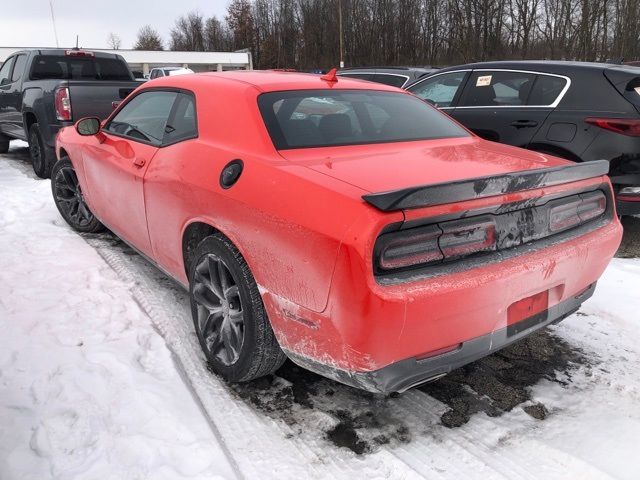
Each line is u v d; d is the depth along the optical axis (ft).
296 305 7.32
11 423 7.84
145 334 10.51
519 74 17.95
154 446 7.53
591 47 121.19
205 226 9.60
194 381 9.27
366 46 166.81
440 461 7.55
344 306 6.56
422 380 7.43
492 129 18.07
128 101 13.44
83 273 13.35
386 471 7.36
